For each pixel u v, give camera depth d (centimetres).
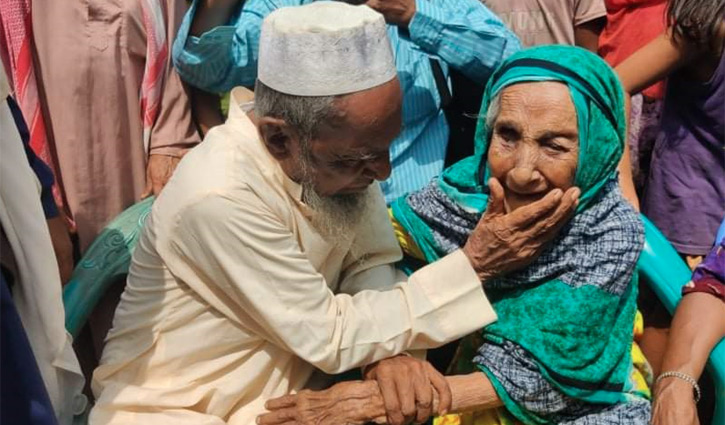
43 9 259
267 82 178
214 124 280
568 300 197
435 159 263
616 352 202
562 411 204
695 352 218
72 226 271
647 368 222
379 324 196
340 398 195
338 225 193
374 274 216
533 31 310
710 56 256
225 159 186
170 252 192
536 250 195
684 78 267
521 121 189
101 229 274
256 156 187
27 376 170
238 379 201
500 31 257
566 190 192
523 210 190
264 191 187
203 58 256
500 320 203
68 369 197
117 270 244
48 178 219
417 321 197
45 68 261
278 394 206
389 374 194
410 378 193
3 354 167
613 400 203
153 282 199
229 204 182
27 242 181
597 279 197
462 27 250
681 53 256
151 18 265
